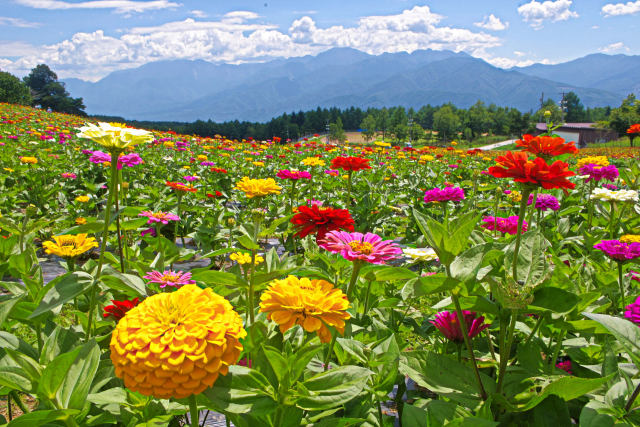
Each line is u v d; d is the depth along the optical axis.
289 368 1.45
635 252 2.65
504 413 2.05
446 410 1.79
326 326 1.71
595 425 1.60
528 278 2.00
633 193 4.41
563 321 1.96
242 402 1.45
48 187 7.66
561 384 1.69
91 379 1.51
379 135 137.00
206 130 94.81
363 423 1.93
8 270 2.53
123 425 1.87
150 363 1.23
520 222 1.96
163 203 6.04
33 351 1.77
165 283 2.32
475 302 2.00
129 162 4.36
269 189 2.86
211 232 5.48
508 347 2.00
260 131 113.31
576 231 5.45
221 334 1.30
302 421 1.80
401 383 2.50
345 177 8.55
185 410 1.71
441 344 2.91
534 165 1.87
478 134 127.00
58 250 2.37
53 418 1.37
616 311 3.00
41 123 23.03
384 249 2.02
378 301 3.02
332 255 2.71
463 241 1.77
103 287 2.07
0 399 2.75
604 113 167.88
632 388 1.83
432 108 181.12
